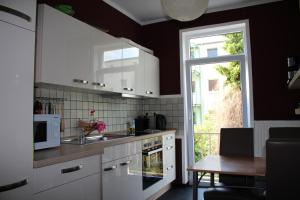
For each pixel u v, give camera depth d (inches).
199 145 157.1
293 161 52.3
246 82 145.0
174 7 78.4
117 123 138.8
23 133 57.1
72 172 70.2
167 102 160.2
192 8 77.8
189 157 156.7
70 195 69.1
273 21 136.9
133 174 106.0
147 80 144.9
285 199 52.9
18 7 57.8
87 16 120.1
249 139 107.5
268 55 136.7
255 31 140.0
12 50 55.9
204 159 95.7
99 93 120.5
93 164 79.1
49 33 78.9
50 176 63.2
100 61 103.5
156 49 165.6
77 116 109.0
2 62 53.6
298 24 132.0
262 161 90.1
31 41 60.7
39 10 77.5
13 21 56.4
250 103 138.6
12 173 53.9
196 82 159.2
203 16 152.9
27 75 59.1
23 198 55.9
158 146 130.9
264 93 136.4
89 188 76.7
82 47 93.4
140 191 111.1
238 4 143.5
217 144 152.9
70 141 95.8
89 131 101.9
